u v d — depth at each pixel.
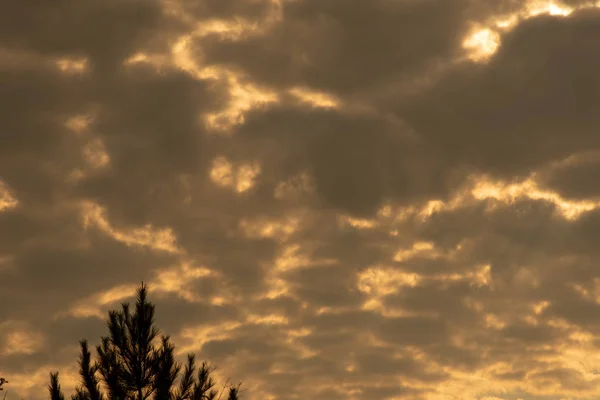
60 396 47.03
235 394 48.03
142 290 50.44
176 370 48.31
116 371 48.19
